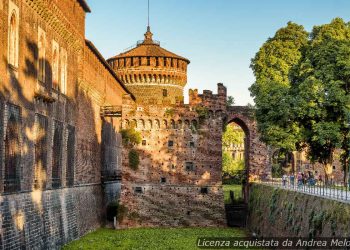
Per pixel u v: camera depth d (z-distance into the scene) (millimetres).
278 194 60406
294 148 71750
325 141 65750
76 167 68500
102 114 86688
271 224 61781
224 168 151375
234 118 90000
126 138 84812
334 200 39844
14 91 46000
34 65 51875
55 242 56938
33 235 49562
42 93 52875
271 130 71562
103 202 88000
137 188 84125
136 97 120438
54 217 57344
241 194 108125
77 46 69000
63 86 63344
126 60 120375
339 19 82000
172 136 85438
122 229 81250
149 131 85438
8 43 44812
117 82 105375
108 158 95688
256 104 75062
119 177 92562
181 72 122500
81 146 71875
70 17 65438
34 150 51250
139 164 84625
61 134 61406
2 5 43062
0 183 42094
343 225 36750
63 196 61906
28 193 49188
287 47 90438
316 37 84000
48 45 56875
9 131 45094
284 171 116938
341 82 66312
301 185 65125
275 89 72812
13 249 43969
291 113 68688
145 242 65625
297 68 73938
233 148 169500
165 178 84625
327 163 71125
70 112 65812
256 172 89438
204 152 85375
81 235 70062
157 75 119750
